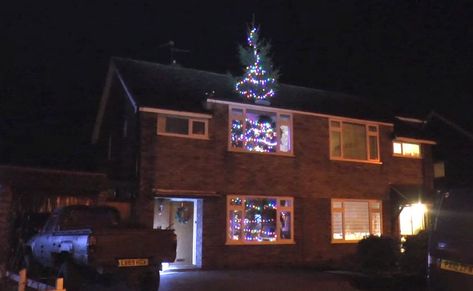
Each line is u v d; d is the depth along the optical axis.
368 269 17.59
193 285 14.17
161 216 19.31
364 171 23.20
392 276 16.02
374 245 17.84
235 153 20.08
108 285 13.74
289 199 21.02
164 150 18.72
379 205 23.39
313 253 21.12
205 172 19.34
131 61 22.19
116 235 11.36
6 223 16.77
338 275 16.91
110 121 22.47
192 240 19.67
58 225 13.37
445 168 29.98
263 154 20.72
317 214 21.56
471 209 8.52
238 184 19.94
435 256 8.91
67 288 11.76
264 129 21.08
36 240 14.45
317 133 22.20
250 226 20.03
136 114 18.81
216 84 22.34
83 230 11.58
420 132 25.97
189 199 19.27
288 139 21.47
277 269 19.25
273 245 20.28
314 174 21.77
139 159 18.30
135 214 18.03
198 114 19.11
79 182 18.02
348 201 22.58
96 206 13.95
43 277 14.27
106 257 11.16
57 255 12.85
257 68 21.69
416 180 24.75
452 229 8.73
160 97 19.22
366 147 23.53
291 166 21.25
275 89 22.91
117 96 21.73
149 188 18.22
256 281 15.19
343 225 22.20
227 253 19.27
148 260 11.73
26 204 17.23
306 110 21.83
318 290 13.56
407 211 24.11
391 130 24.42
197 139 19.41
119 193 19.61
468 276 8.28
